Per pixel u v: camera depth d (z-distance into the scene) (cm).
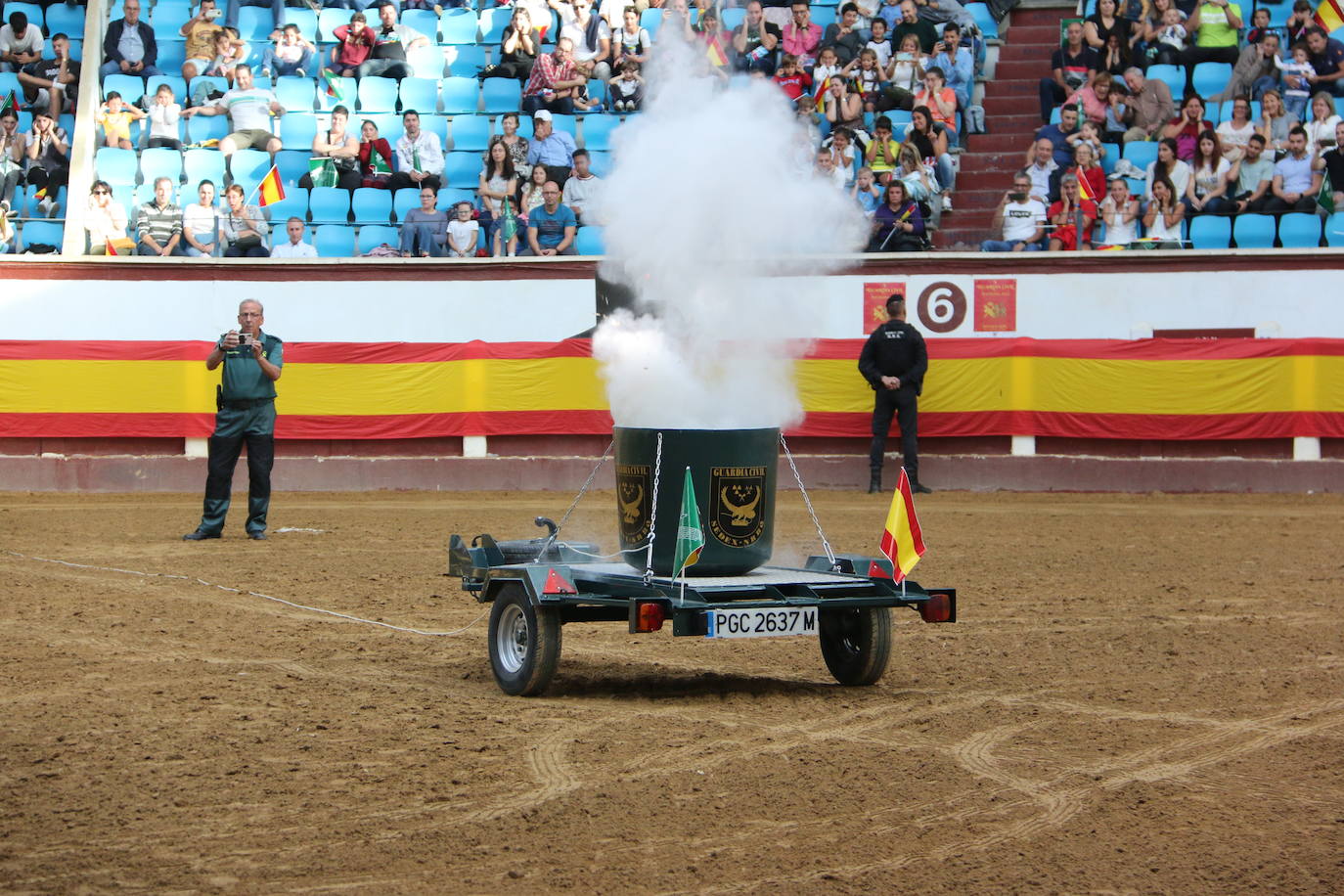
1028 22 3139
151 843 693
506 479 2586
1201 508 2277
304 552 1759
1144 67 2881
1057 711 975
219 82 2978
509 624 1035
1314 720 953
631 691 1037
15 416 2552
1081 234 2627
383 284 2639
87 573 1565
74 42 3155
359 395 2594
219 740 880
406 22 3147
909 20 2923
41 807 747
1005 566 1647
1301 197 2598
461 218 2689
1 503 2359
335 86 2962
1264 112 2691
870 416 2550
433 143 2848
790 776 812
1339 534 1953
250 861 670
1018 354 2522
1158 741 897
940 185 2755
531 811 745
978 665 1126
